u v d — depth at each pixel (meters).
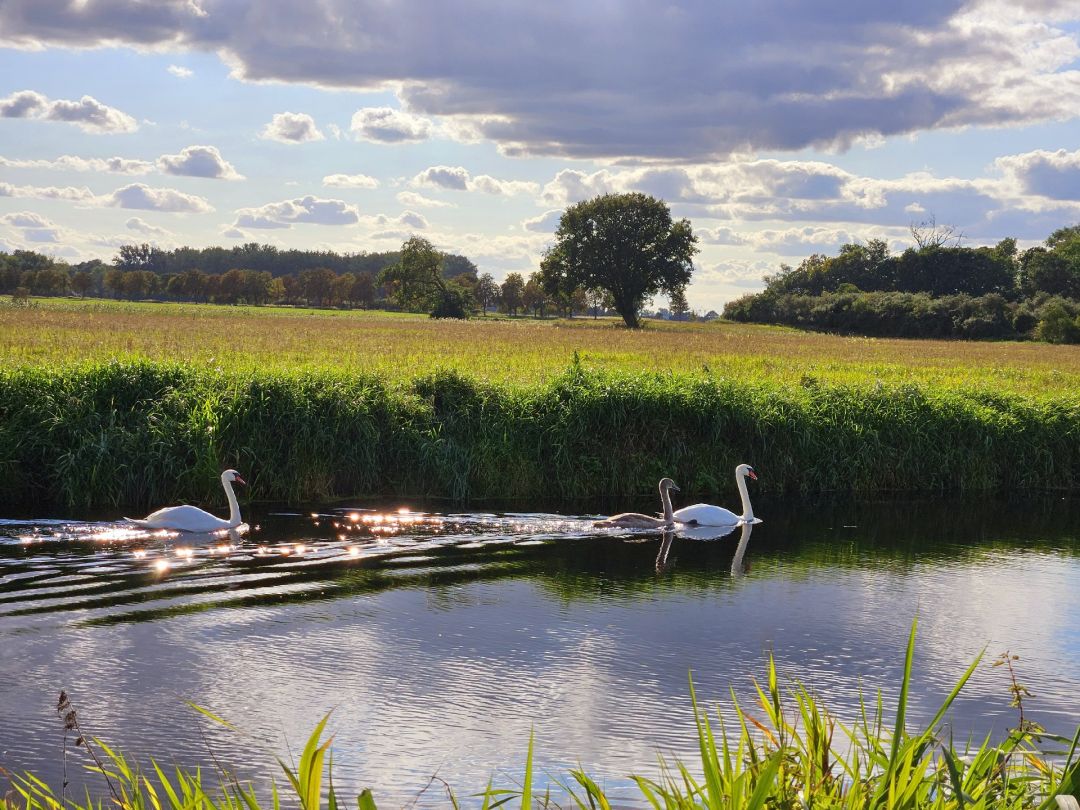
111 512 20.22
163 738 9.93
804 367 44.88
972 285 158.62
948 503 25.69
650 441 25.50
